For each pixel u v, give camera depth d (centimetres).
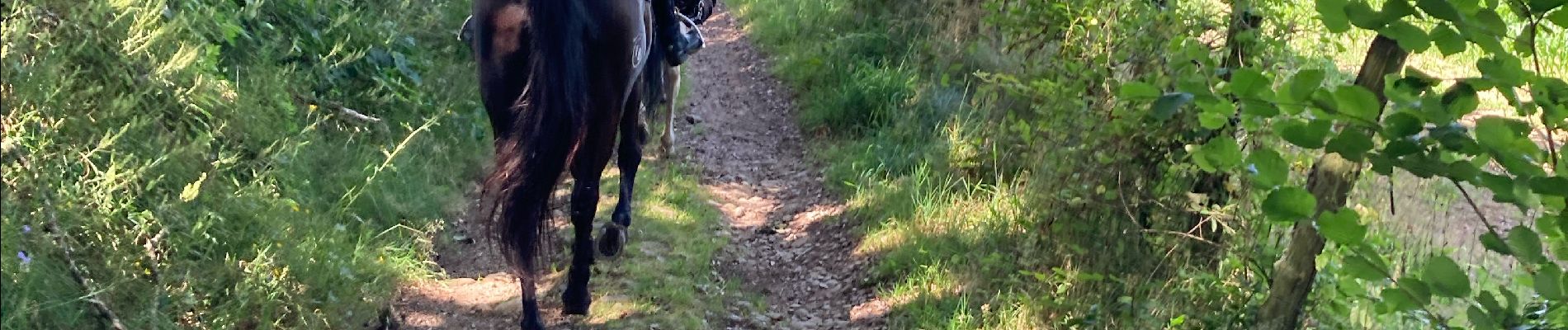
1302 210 260
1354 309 391
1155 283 426
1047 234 490
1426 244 437
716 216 672
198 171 425
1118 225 448
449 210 629
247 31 599
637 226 619
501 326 494
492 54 418
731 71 1051
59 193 348
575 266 493
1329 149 241
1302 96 237
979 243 554
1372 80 293
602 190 684
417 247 564
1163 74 418
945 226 593
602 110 442
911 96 826
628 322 496
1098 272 447
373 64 692
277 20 636
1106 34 491
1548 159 239
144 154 402
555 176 398
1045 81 481
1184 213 426
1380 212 434
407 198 602
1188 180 421
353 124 641
